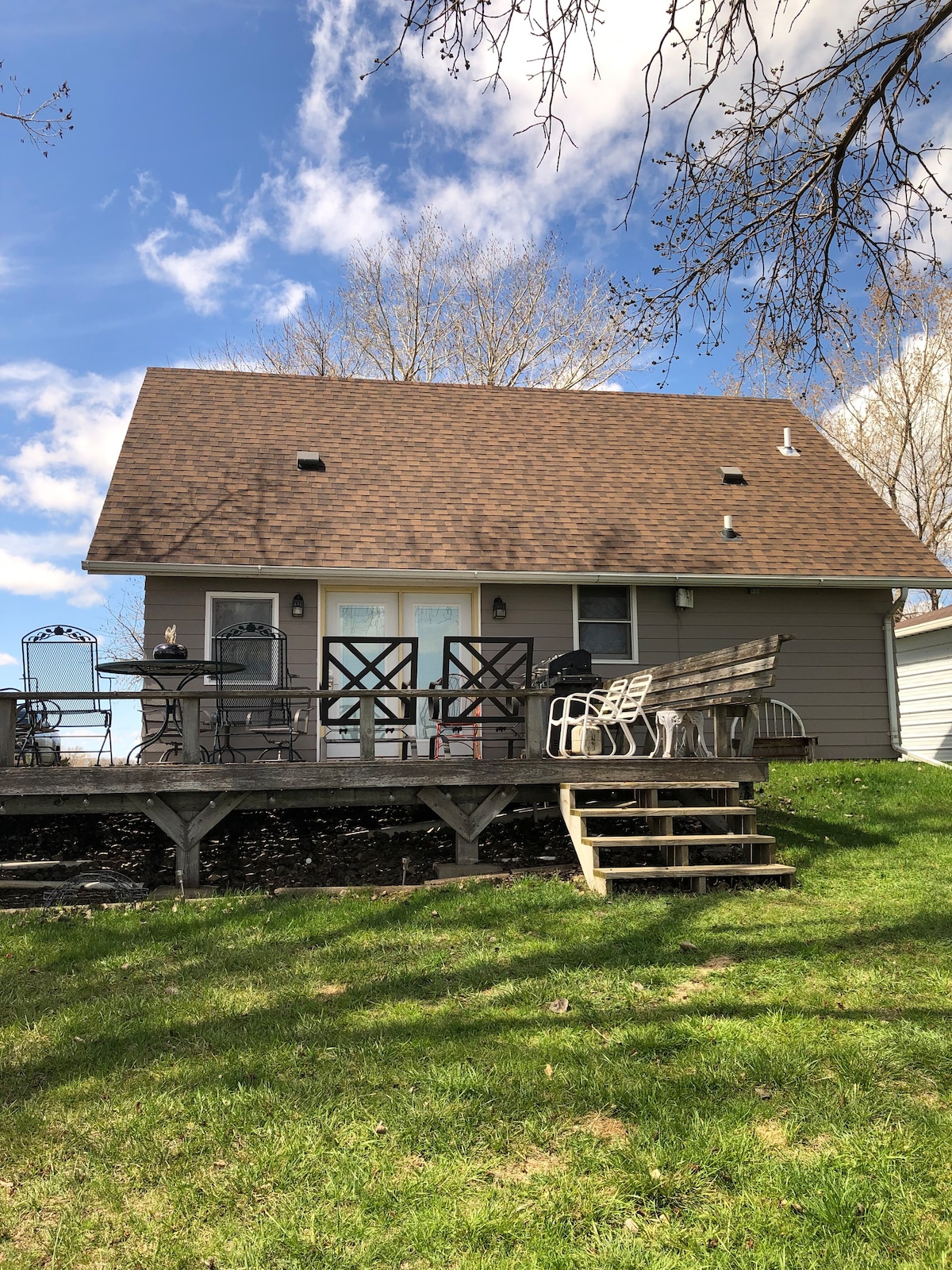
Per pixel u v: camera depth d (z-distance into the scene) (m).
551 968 5.07
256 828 9.74
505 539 12.52
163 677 11.23
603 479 14.06
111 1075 3.91
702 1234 2.79
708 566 12.62
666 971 4.97
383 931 5.93
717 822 8.33
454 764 7.68
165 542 11.39
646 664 12.68
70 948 5.74
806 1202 2.90
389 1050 4.04
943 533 24.42
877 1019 4.20
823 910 6.10
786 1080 3.66
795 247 6.66
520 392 16.06
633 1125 3.39
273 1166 3.20
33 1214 3.01
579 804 8.92
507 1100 3.56
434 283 28.95
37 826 9.77
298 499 12.52
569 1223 2.85
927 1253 2.68
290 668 11.67
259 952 5.55
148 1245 2.83
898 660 16.97
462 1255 2.73
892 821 9.02
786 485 14.60
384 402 15.05
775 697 12.94
